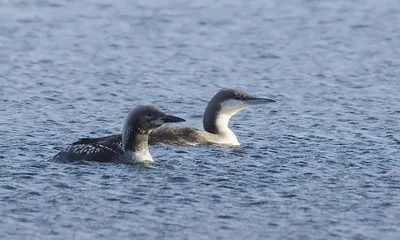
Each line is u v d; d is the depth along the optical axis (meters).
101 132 21.58
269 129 22.05
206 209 16.02
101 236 14.88
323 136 21.22
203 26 34.12
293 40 32.44
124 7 36.75
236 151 19.80
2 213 15.61
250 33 33.25
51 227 15.15
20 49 30.52
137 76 27.55
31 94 25.28
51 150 19.56
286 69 28.75
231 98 21.02
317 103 24.75
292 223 15.52
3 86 26.05
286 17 35.66
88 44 31.39
